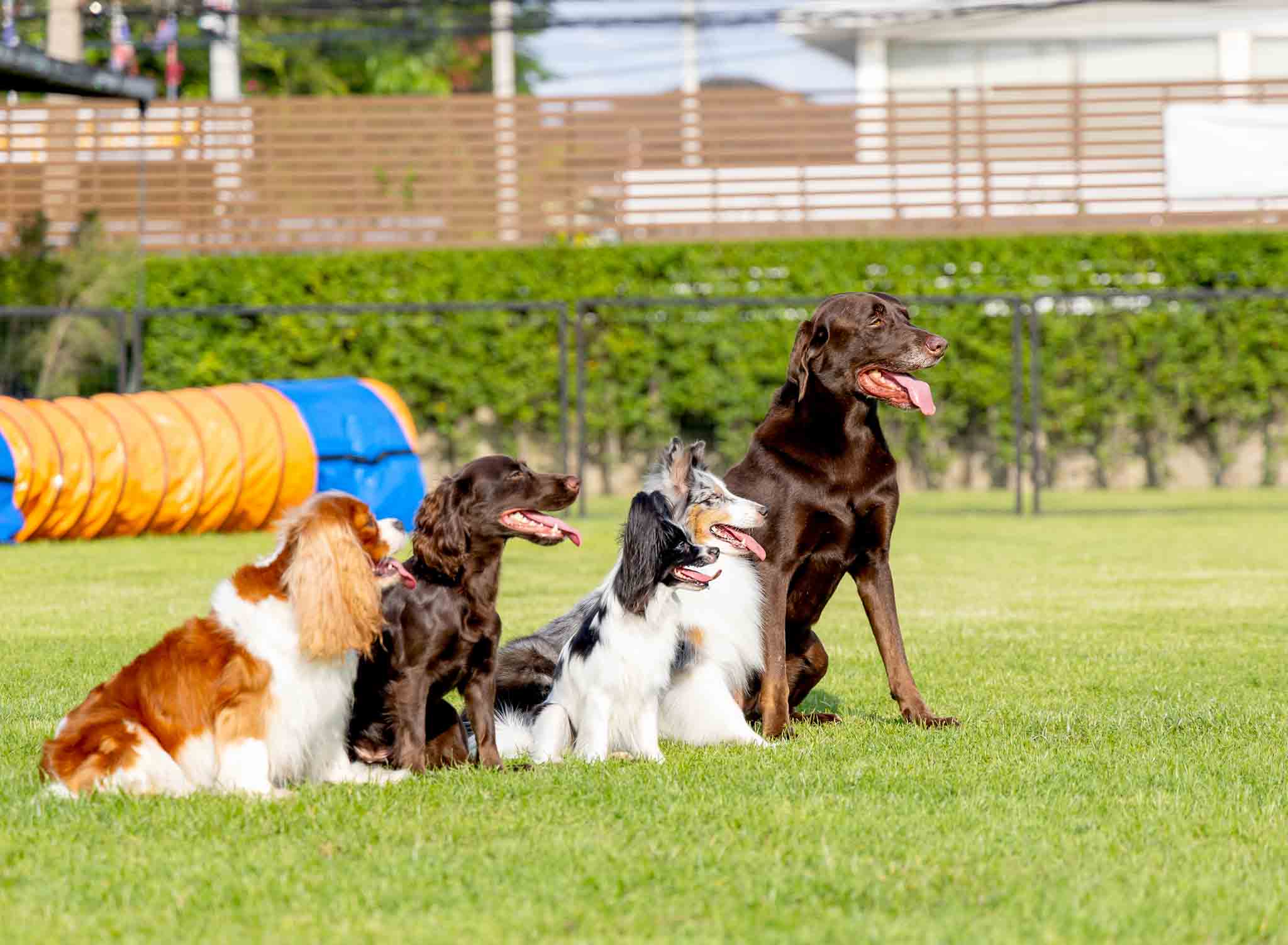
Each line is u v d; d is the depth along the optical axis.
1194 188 23.72
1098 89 24.03
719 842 4.44
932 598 11.70
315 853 4.30
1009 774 5.43
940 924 3.65
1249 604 11.17
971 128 25.95
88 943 3.56
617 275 22.83
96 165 24.33
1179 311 22.73
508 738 6.44
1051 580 12.80
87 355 21.86
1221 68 30.05
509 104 24.20
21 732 6.23
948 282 22.81
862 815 4.77
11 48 15.73
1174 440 23.31
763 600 6.61
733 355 22.78
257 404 16.86
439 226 24.09
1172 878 4.05
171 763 4.99
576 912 3.74
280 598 5.11
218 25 28.67
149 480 15.84
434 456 23.23
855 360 6.57
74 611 10.59
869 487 6.71
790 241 22.80
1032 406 18.72
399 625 5.68
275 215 24.09
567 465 18.31
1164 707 6.98
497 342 22.84
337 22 37.66
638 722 6.18
